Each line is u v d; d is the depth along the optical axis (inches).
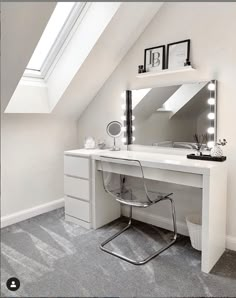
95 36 99.2
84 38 103.0
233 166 89.4
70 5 98.3
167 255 87.7
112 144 125.2
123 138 119.2
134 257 86.2
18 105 109.7
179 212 104.9
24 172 119.1
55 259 85.1
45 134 126.3
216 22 89.9
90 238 100.0
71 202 114.7
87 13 100.3
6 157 112.0
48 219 119.0
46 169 128.3
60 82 114.3
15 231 106.0
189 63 95.0
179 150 102.3
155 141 109.3
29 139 119.8
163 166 85.4
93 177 106.9
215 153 87.7
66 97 118.0
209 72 92.7
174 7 99.3
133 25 102.0
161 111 106.3
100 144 123.6
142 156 99.5
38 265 81.7
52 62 114.0
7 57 84.0
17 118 113.5
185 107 99.4
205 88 93.7
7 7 70.8
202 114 95.1
